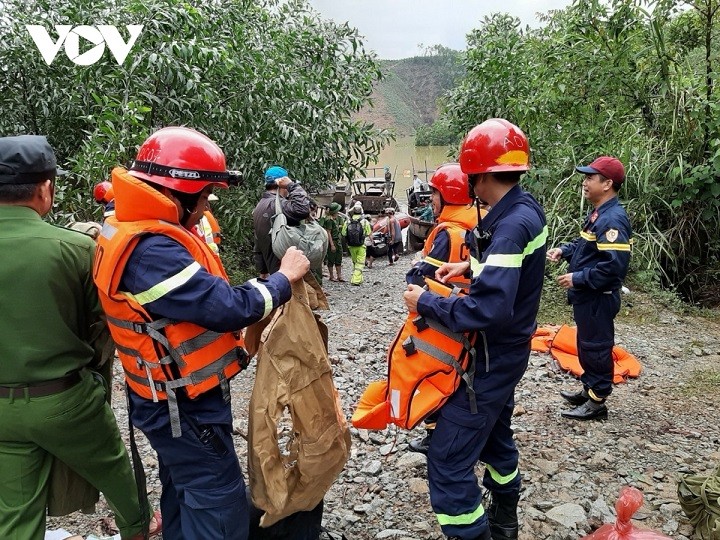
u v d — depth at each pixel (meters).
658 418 4.45
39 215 2.27
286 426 4.19
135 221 2.01
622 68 8.40
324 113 10.10
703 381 5.24
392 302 9.11
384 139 11.41
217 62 8.54
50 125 9.25
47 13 8.80
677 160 8.27
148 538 2.53
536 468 3.67
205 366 2.10
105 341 2.53
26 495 2.26
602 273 3.96
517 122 9.88
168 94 8.73
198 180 2.04
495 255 2.29
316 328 2.38
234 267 9.99
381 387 2.85
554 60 9.05
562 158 9.09
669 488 3.45
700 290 8.41
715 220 8.29
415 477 3.58
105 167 7.00
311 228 6.95
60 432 2.22
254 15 10.23
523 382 5.25
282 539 2.63
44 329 2.16
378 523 3.16
